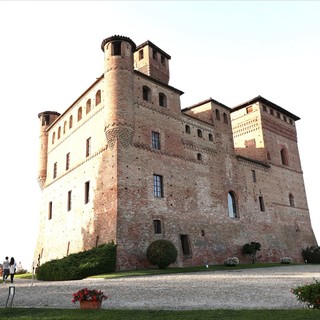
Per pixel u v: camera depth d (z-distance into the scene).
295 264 42.34
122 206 29.84
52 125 46.16
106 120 32.16
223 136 43.78
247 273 25.36
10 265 27.47
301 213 53.38
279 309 10.45
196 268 30.08
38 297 15.44
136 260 29.12
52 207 42.03
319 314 9.15
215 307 11.49
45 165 46.09
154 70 43.28
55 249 38.94
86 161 35.88
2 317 10.80
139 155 32.81
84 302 11.72
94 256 26.95
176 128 37.66
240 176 44.25
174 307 11.70
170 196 34.38
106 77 33.28
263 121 52.16
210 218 37.84
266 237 44.81
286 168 53.44
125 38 33.94
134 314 10.27
